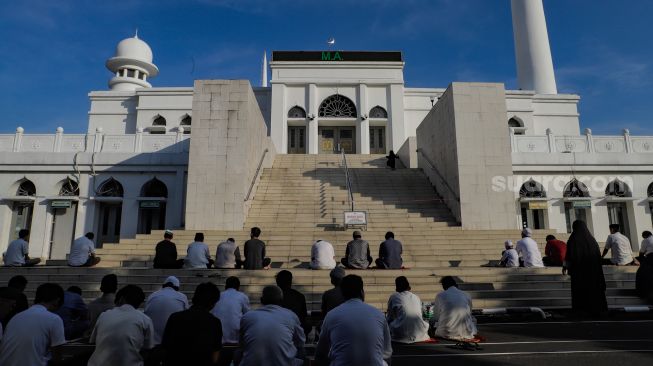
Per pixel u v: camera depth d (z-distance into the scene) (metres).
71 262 10.24
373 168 19.59
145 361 4.50
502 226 14.58
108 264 11.62
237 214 14.08
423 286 9.23
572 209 19.20
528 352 5.71
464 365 5.20
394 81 28.20
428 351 5.89
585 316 8.20
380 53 28.88
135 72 32.62
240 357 4.12
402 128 27.62
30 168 18.89
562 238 13.33
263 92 28.81
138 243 12.76
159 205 18.72
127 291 4.45
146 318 4.36
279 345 3.89
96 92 29.09
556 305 8.79
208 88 15.10
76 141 19.53
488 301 8.66
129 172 19.03
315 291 9.12
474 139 15.16
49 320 4.21
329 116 27.92
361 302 3.78
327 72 28.36
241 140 14.72
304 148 27.72
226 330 5.85
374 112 28.25
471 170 14.91
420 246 12.41
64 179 19.06
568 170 18.97
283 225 13.95
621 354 5.58
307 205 15.43
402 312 6.45
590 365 5.14
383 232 13.12
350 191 15.44
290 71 28.38
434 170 17.47
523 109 28.39
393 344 6.32
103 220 19.28
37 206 18.70
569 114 29.03
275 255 11.95
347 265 10.05
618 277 9.81
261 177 17.81
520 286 9.43
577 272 8.10
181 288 9.20
